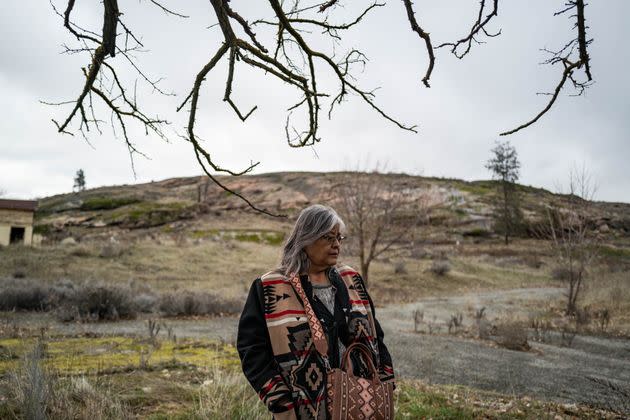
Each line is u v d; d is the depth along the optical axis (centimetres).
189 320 1381
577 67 261
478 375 771
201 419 365
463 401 515
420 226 4147
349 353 184
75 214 6962
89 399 355
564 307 1795
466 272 3403
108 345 725
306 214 204
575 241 1694
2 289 1423
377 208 2308
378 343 212
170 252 3262
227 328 1221
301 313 192
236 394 427
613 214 6278
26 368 388
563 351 1038
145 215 6431
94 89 306
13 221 3603
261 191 7850
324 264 204
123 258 2894
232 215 6431
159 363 578
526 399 572
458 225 5716
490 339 1184
